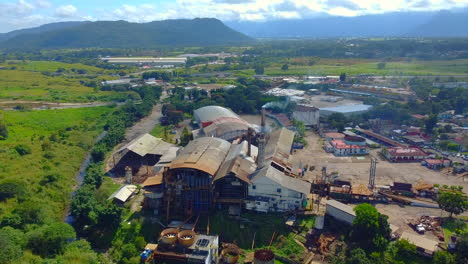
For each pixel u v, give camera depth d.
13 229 80.81
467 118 186.38
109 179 119.94
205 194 95.62
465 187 108.38
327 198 101.38
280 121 182.88
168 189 95.44
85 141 162.38
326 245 81.69
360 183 110.88
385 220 82.00
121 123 182.25
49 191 109.00
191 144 123.81
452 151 142.88
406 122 179.50
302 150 145.25
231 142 145.62
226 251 81.81
